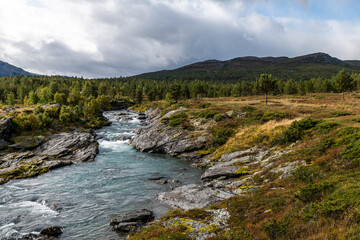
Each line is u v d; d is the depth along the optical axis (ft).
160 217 55.36
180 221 48.01
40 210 60.85
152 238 40.16
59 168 102.32
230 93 533.55
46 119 164.66
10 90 454.40
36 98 329.93
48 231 48.78
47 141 136.77
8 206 63.16
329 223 29.53
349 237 24.36
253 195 56.65
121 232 50.01
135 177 90.22
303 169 56.85
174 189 73.26
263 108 181.06
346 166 51.29
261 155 88.69
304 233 29.58
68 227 52.29
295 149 78.38
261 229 35.45
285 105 207.92
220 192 66.18
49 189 76.54
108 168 103.40
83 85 609.83
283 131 96.48
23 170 93.25
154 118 277.03
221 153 111.14
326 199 36.29
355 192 34.50
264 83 215.31
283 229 31.63
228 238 35.86
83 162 113.09
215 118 151.74
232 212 49.34
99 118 258.37
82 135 146.30
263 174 70.08
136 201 66.49
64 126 182.09
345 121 89.51
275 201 46.03
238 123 141.79
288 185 56.08
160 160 119.75
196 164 108.37
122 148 148.15
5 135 127.13
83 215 58.08
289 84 428.56
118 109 457.27
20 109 209.15
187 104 248.32
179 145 131.64
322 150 66.44
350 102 212.43
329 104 207.00
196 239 39.24
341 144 63.31
